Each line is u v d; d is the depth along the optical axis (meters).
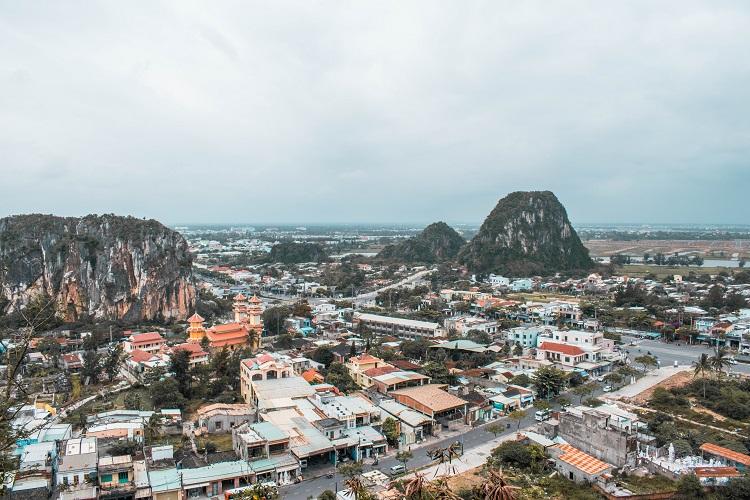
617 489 80.12
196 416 110.75
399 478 83.12
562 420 99.31
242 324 177.25
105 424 99.56
